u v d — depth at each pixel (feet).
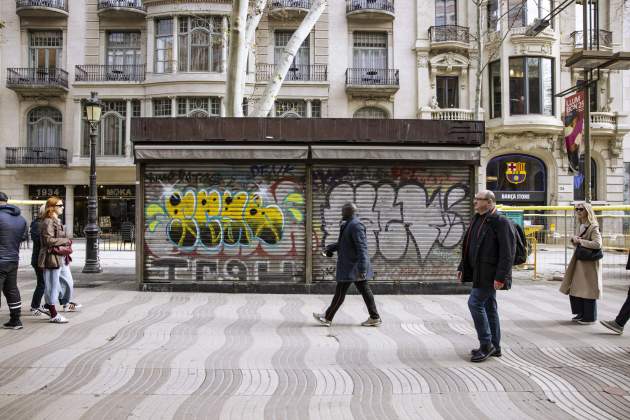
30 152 84.69
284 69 37.76
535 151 81.87
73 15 85.61
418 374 15.64
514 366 16.53
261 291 29.86
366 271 21.62
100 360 16.66
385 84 84.64
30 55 86.22
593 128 80.89
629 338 20.31
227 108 36.22
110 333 20.29
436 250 30.48
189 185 30.22
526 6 79.36
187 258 30.17
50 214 22.53
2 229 20.35
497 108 82.43
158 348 18.20
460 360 17.19
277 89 37.76
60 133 86.69
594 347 18.92
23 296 29.19
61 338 19.47
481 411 12.75
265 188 30.19
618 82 83.82
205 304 26.53
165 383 14.60
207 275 30.12
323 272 30.09
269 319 23.20
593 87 84.02
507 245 16.46
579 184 82.74
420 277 30.42
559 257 43.19
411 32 86.02
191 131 29.32
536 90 80.23
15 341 18.99
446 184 30.58
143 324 21.89
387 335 20.54
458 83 85.46
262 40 83.97
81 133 85.20
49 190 86.74
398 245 30.35
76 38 85.56
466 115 82.17
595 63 30.94
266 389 14.21
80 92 84.33
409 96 85.56
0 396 13.38
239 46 35.68
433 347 18.78
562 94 34.27
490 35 82.33
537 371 15.98
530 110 80.07
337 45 85.71
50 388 14.06
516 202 82.99
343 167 30.25
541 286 34.60
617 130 82.07
